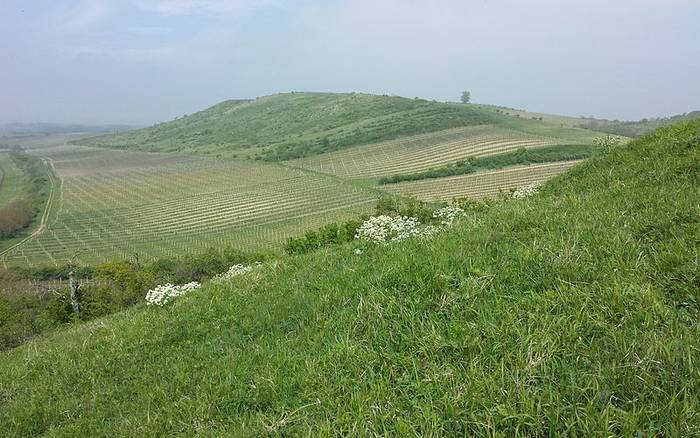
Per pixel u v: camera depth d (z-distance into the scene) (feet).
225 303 26.89
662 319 13.20
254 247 255.29
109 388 21.09
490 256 19.12
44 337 45.85
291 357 17.20
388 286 19.79
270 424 13.39
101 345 27.30
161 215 336.08
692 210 18.95
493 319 14.85
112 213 346.95
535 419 10.56
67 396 21.70
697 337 11.98
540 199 29.89
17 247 279.90
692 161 26.03
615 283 14.83
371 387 13.65
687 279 14.48
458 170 329.93
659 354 11.57
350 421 12.16
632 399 10.80
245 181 414.82
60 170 523.70
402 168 374.63
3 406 22.48
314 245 44.21
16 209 329.52
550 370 12.15
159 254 256.93
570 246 18.15
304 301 22.57
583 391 11.09
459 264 18.95
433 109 571.69
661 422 9.87
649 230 18.71
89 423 18.13
